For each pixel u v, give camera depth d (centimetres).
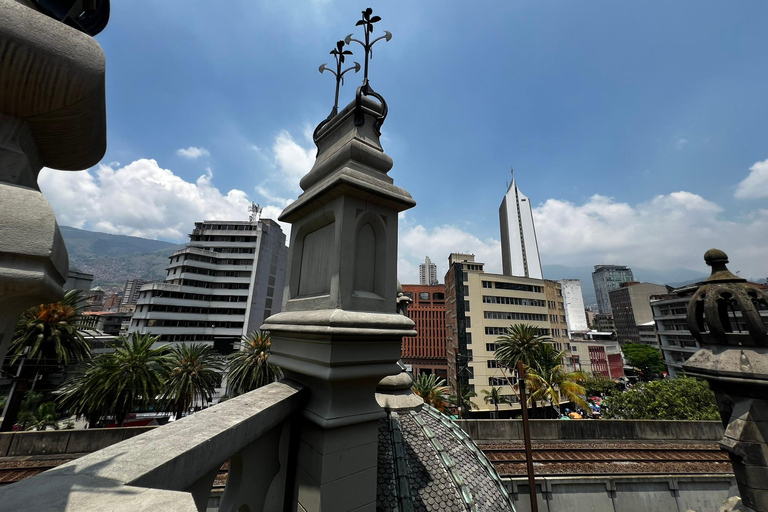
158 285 5109
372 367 206
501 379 4431
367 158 247
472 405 4178
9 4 82
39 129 102
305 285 256
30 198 78
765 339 452
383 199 233
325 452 187
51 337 2133
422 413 554
